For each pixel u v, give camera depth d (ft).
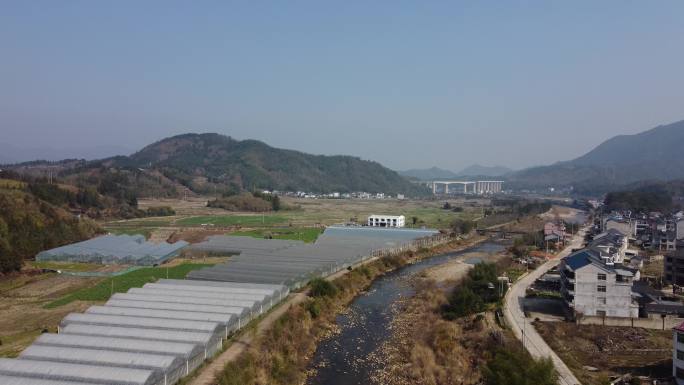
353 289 335.47
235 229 634.84
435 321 257.14
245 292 255.09
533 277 364.38
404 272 412.98
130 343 176.86
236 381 168.45
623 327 237.86
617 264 290.76
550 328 236.02
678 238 480.23
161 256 408.46
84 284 321.93
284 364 194.80
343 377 192.54
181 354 171.12
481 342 217.77
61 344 176.96
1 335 213.87
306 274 325.01
